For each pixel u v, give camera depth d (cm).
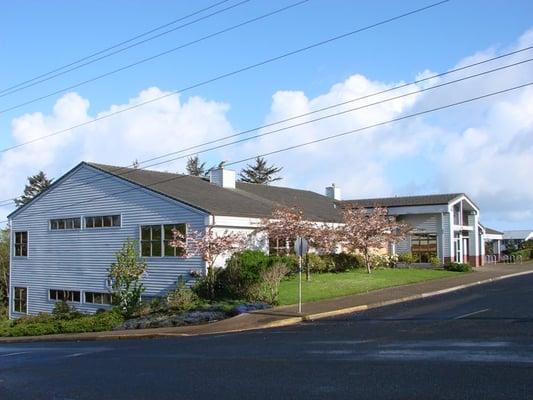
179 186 3284
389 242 3691
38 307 3659
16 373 1251
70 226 3503
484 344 1235
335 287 2777
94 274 3331
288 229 3025
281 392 876
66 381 1099
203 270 2773
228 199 3247
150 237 3042
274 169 8250
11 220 3888
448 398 785
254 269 2548
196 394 902
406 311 2047
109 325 2364
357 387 877
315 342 1415
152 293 2984
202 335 1847
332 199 4703
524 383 849
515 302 2145
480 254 4891
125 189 3192
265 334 1694
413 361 1065
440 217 4253
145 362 1281
